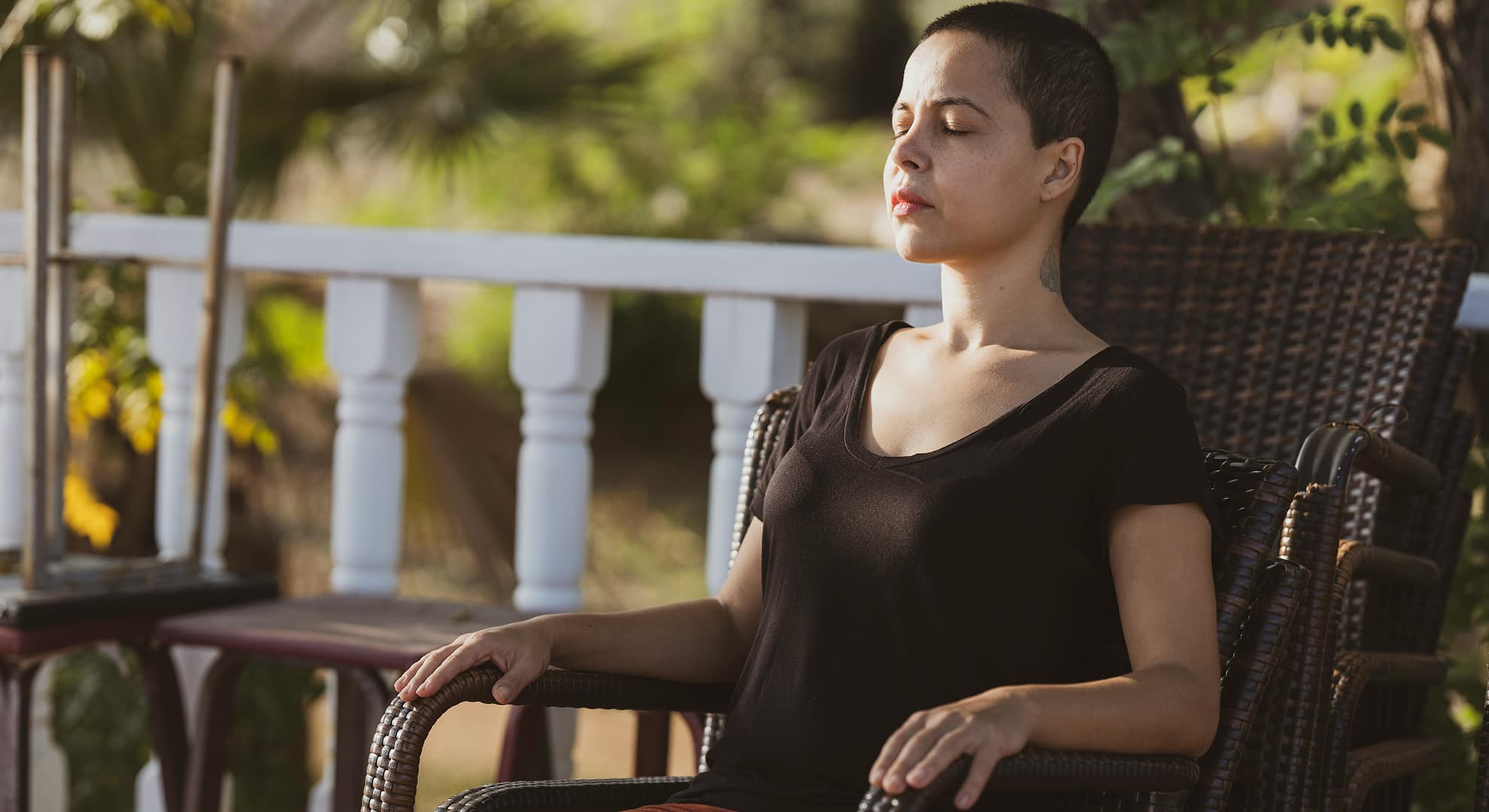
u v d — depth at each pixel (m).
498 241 3.13
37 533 2.63
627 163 13.95
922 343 1.85
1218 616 1.72
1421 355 2.48
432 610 2.85
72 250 3.03
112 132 6.44
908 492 1.69
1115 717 1.48
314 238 3.24
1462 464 2.58
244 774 4.10
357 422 3.29
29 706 2.62
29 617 2.53
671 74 14.57
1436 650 2.73
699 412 13.52
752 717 1.78
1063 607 1.67
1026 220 1.74
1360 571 2.20
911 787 1.37
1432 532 2.55
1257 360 2.61
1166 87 3.24
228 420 4.59
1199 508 1.63
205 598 2.81
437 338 12.66
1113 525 1.64
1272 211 3.28
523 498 3.20
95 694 4.06
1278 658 1.77
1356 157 3.19
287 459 6.55
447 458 5.70
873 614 1.70
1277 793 1.95
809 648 1.73
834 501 1.75
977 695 1.50
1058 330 1.77
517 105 7.88
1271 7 3.38
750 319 3.02
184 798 2.81
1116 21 3.22
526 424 3.19
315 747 5.93
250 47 7.39
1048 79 1.72
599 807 1.85
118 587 2.70
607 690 1.86
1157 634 1.58
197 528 2.92
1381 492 2.41
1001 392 1.72
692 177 14.02
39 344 2.63
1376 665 2.23
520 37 7.98
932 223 1.74
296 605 2.85
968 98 1.72
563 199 13.90
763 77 16.38
